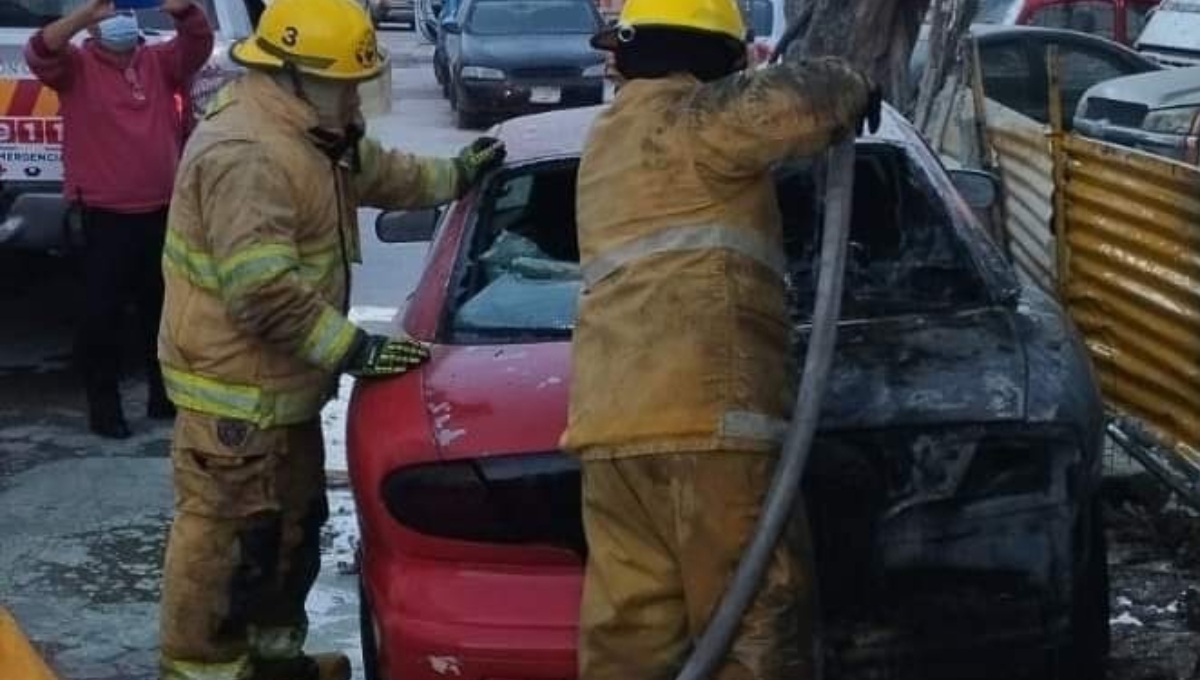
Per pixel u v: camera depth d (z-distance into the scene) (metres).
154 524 6.62
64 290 10.52
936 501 4.09
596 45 4.02
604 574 3.76
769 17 18.81
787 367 3.78
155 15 8.93
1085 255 6.55
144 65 7.50
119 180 7.43
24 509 6.76
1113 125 11.93
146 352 7.92
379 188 4.90
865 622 4.11
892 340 4.42
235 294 4.39
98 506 6.81
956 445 4.08
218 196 4.41
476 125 20.72
